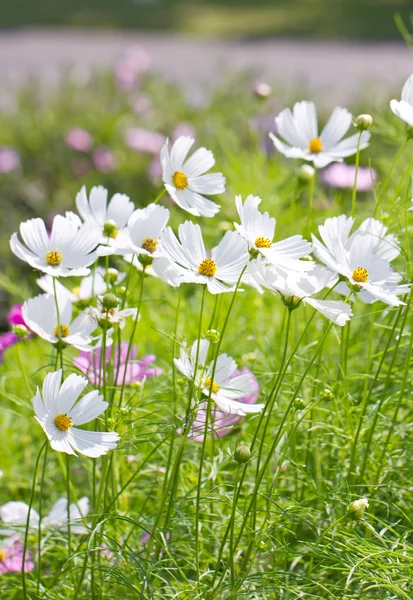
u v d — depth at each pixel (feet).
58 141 17.94
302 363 8.03
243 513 7.35
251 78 21.71
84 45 33.35
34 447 8.69
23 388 8.98
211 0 43.86
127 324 8.78
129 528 7.76
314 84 24.06
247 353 8.57
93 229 7.29
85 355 7.91
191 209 7.34
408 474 7.73
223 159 12.19
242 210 7.08
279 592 7.26
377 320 8.26
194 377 7.13
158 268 7.30
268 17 39.14
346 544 7.28
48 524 7.90
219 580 7.38
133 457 8.04
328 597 7.34
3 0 42.22
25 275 13.19
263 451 7.89
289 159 11.22
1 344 8.30
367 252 7.18
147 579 7.19
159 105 20.15
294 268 7.01
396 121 8.86
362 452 7.80
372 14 38.01
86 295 7.77
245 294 8.95
